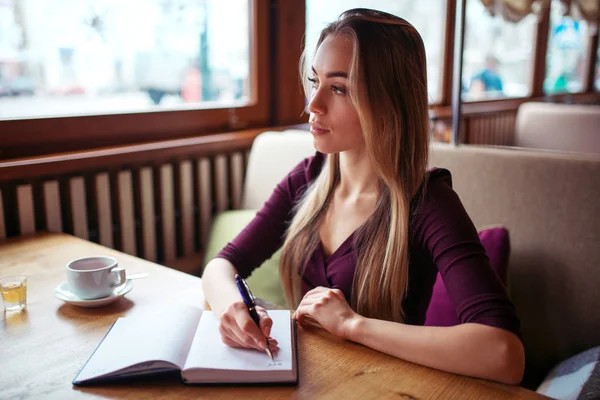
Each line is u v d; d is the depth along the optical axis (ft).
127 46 6.75
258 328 2.79
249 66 8.38
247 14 8.20
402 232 3.45
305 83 4.13
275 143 7.06
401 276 3.47
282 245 4.50
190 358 2.65
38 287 3.81
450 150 6.00
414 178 3.52
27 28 5.77
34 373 2.65
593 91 19.63
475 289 3.02
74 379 2.58
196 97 7.76
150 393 2.49
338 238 3.83
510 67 15.10
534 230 5.44
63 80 6.17
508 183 5.60
